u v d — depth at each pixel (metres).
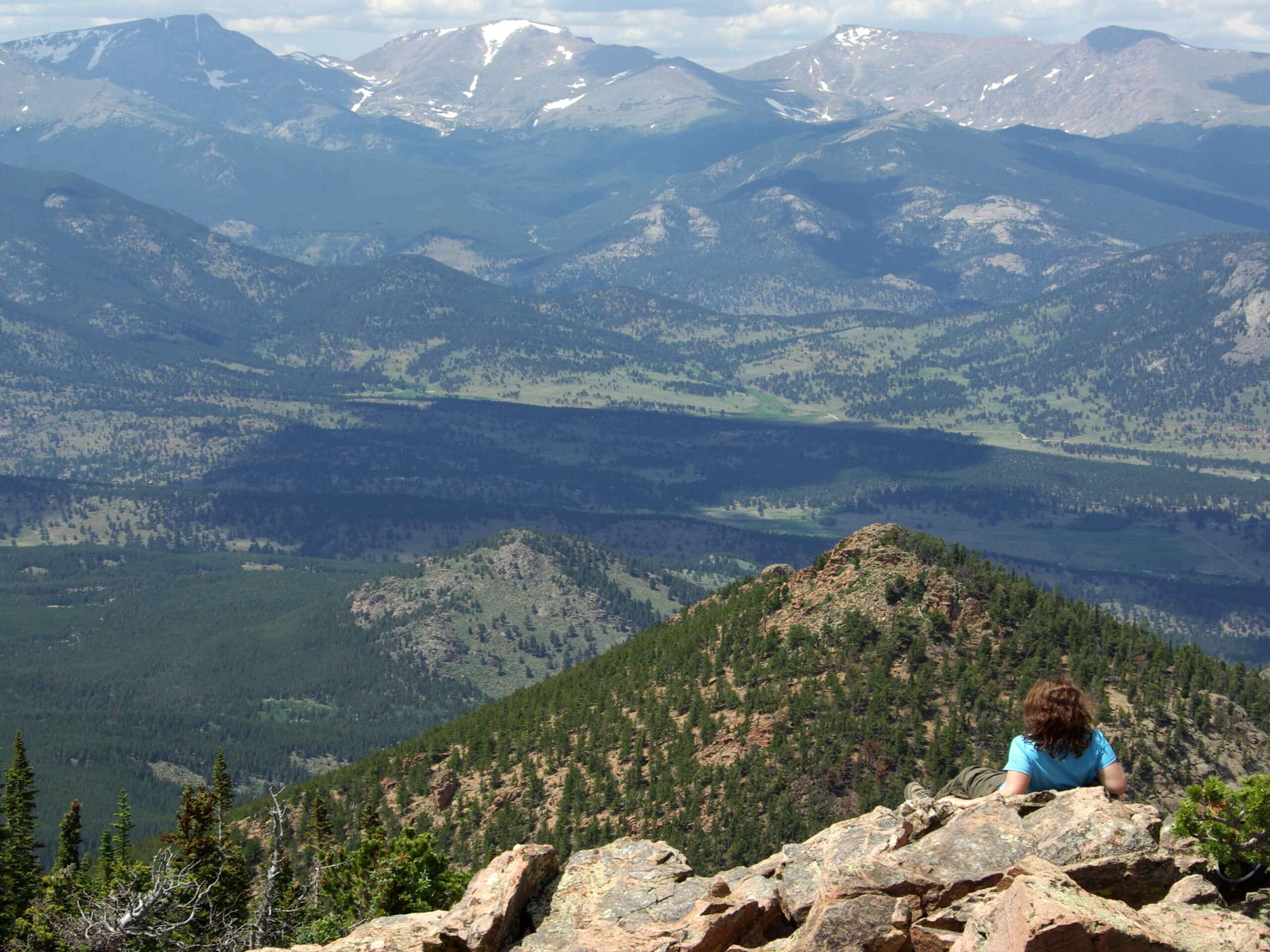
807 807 139.12
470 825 160.38
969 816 24.08
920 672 154.62
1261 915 21.98
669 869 26.00
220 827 85.00
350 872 64.44
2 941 80.56
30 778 95.75
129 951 52.72
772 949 23.14
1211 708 142.88
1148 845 22.86
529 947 24.19
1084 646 157.38
